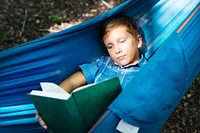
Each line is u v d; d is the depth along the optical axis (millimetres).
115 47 2248
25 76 2105
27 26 3803
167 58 1967
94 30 2285
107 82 1838
